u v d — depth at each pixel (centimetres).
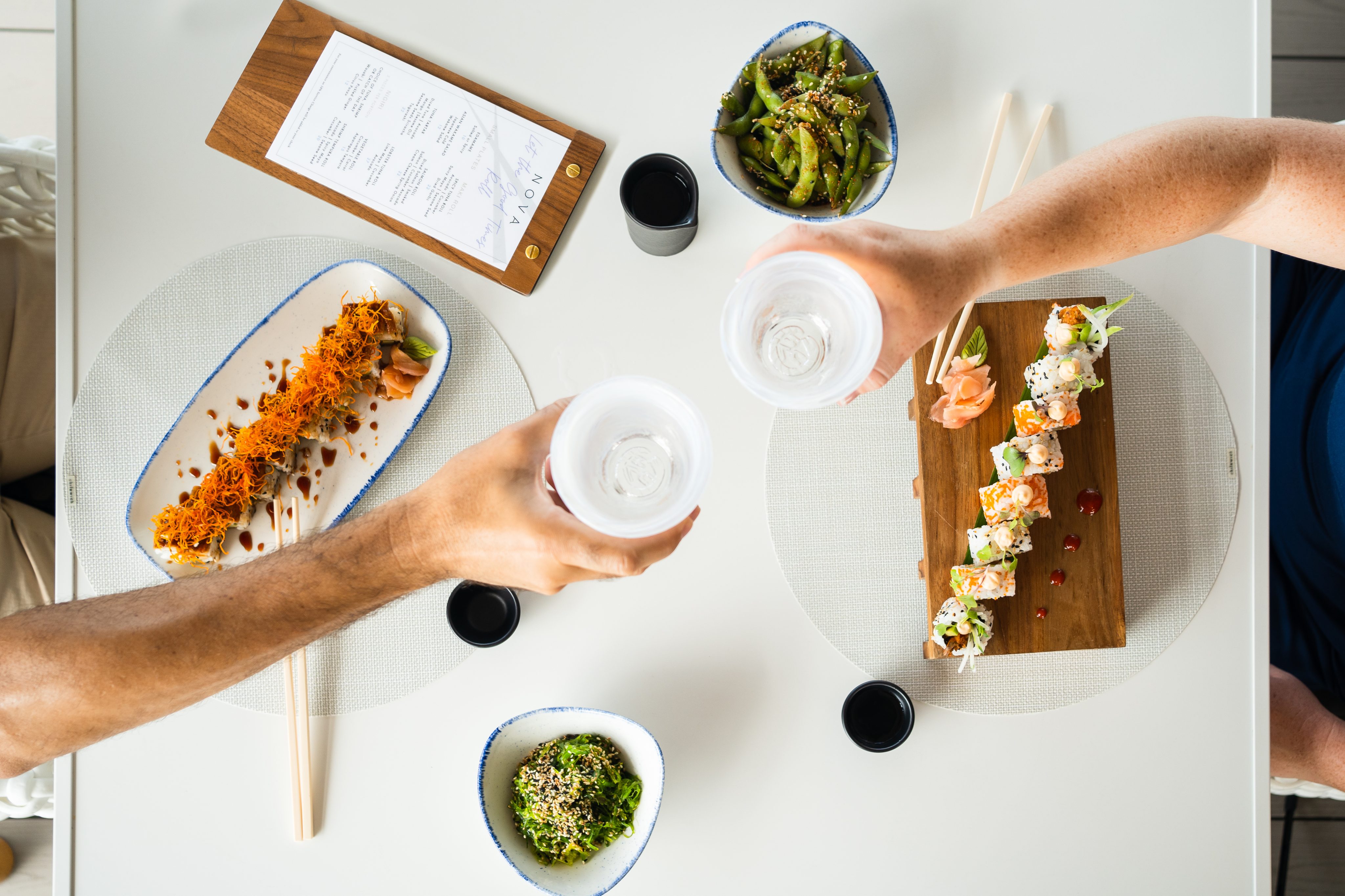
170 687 88
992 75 105
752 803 104
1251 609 104
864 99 98
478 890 103
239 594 88
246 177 105
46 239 116
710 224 105
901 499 104
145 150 105
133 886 102
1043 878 104
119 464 104
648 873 103
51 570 116
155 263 105
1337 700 131
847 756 104
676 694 104
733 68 105
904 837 104
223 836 103
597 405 77
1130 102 105
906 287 85
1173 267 105
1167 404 105
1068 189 87
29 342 114
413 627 103
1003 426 102
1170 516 105
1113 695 104
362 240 105
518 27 105
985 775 104
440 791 103
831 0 105
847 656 104
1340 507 112
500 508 83
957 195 105
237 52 105
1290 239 91
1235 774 104
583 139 105
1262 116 105
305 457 104
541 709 100
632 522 76
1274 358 121
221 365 103
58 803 102
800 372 80
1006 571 100
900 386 104
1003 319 103
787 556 104
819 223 99
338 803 103
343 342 101
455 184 105
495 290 105
